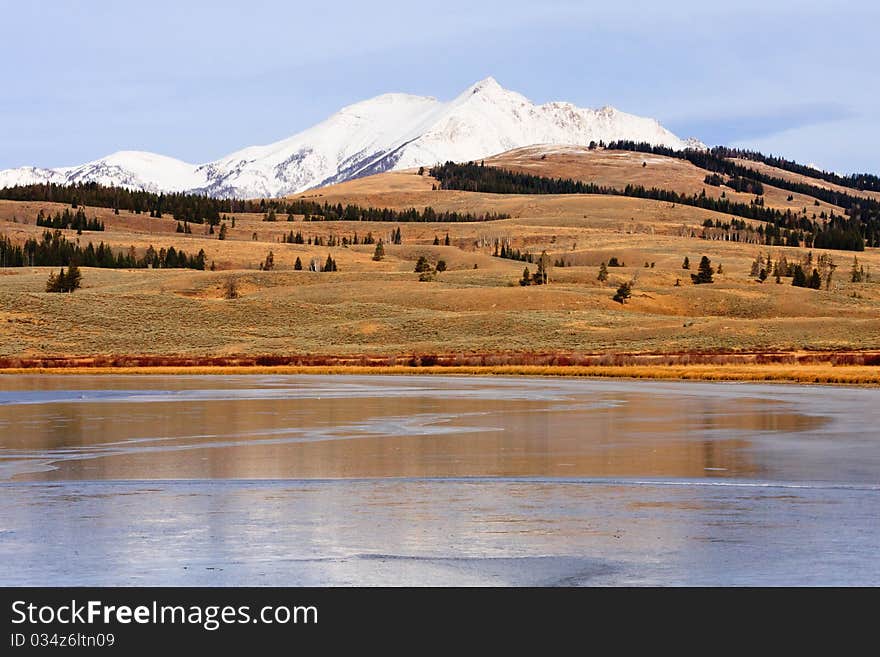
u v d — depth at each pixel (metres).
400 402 73.69
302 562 21.53
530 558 21.78
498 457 40.25
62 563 21.47
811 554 21.91
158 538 23.86
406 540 23.61
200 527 25.22
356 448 43.53
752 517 26.36
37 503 28.91
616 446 44.03
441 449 43.06
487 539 23.69
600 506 28.28
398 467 37.22
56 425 55.22
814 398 77.38
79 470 36.34
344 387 96.25
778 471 35.66
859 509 27.53
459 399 77.19
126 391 89.81
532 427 53.34
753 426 53.44
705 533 24.23
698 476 34.47
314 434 49.91
